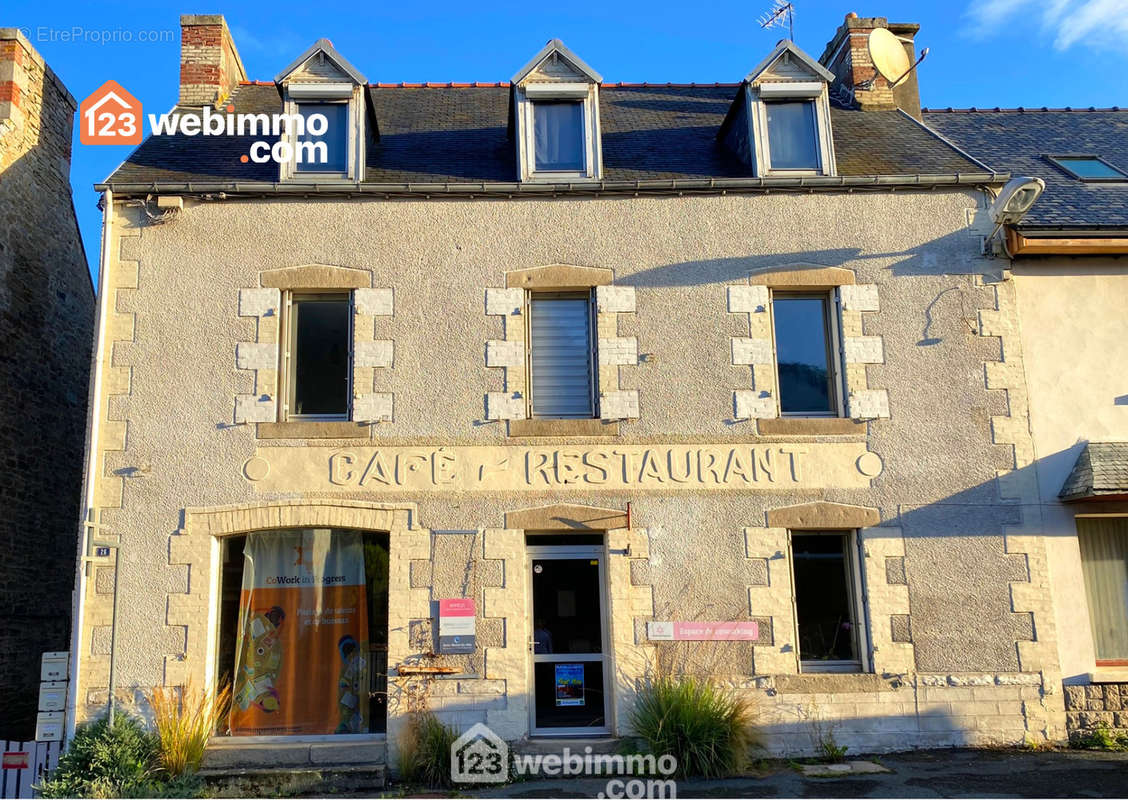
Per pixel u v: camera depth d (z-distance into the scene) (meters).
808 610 9.67
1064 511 9.79
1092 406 10.05
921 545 9.62
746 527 9.59
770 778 8.39
